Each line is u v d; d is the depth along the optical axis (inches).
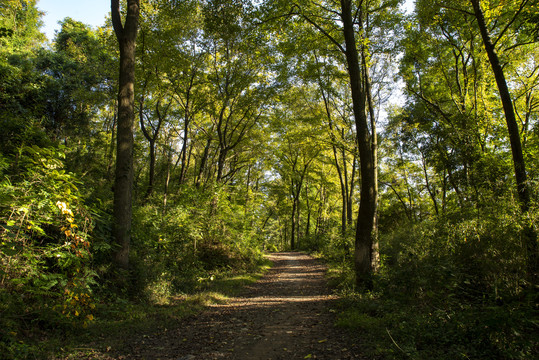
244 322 261.0
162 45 602.9
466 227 267.0
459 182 385.7
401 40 549.0
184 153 780.0
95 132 840.9
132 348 187.3
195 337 217.0
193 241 514.6
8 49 682.2
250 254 673.6
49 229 244.7
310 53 633.0
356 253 371.2
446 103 725.3
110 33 620.7
